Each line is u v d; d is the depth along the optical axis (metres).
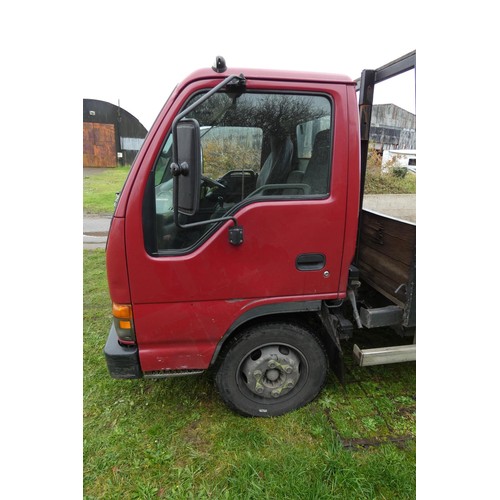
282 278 2.05
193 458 2.09
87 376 2.83
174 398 2.57
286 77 1.82
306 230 1.99
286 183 1.96
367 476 1.95
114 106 11.58
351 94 1.91
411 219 3.26
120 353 2.04
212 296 2.01
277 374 2.33
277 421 2.34
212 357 2.15
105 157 11.91
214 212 1.93
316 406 2.46
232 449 2.14
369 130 2.73
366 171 2.98
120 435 2.25
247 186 1.94
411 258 2.29
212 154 1.87
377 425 2.31
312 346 2.29
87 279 4.88
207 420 2.37
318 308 2.16
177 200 1.64
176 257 1.92
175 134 1.58
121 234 1.84
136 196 1.80
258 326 2.21
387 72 2.47
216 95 1.79
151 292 1.94
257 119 1.87
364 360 2.34
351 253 2.10
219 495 1.87
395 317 2.38
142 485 1.93
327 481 1.94
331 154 1.95
